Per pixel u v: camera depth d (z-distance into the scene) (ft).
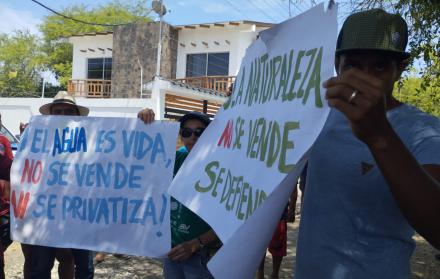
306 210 5.14
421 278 16.29
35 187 10.11
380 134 3.06
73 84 69.15
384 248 4.40
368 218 4.45
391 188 3.28
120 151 9.61
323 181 4.83
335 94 3.00
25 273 11.60
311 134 3.84
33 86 117.08
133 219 9.25
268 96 5.08
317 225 4.88
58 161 10.07
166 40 63.16
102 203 9.52
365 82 2.93
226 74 62.54
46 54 118.01
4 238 10.97
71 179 9.88
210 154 6.37
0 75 116.47
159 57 53.83
